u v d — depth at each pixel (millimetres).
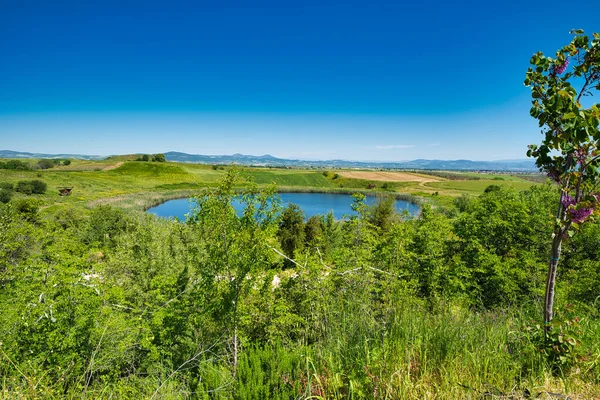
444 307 4836
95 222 26344
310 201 101562
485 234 13188
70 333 5906
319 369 3238
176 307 7727
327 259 11305
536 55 3137
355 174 162250
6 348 5430
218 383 3436
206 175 143625
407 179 146625
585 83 3102
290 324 7914
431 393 2699
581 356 2943
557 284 9742
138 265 12375
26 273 7316
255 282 6773
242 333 6664
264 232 5672
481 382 2781
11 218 9617
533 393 2652
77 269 7754
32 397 3117
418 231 12133
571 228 3082
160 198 88438
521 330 3576
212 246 5848
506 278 10406
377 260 9367
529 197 19000
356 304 4590
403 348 3201
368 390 2783
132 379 5176
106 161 160375
